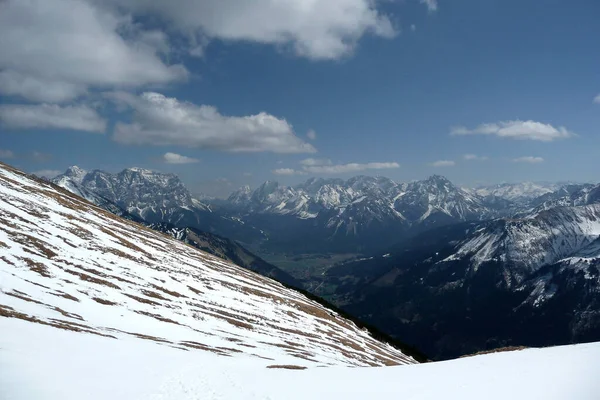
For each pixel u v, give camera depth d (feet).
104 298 224.12
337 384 106.52
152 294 261.44
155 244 403.95
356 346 321.73
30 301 170.81
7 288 176.04
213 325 248.52
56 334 132.67
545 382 91.09
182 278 319.27
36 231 280.72
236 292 338.34
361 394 95.81
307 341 280.31
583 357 112.06
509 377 99.30
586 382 86.58
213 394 98.58
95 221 381.60
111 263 287.69
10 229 263.49
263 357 198.90
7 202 310.65
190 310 260.83
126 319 205.05
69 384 93.25
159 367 120.98
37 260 235.61
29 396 81.61
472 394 88.84
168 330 208.54
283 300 368.68
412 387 99.19
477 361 128.67
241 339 233.55
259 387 104.83
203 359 141.59
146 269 306.96
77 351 121.19
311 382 109.70
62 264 248.11
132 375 108.88
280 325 297.12
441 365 129.08
